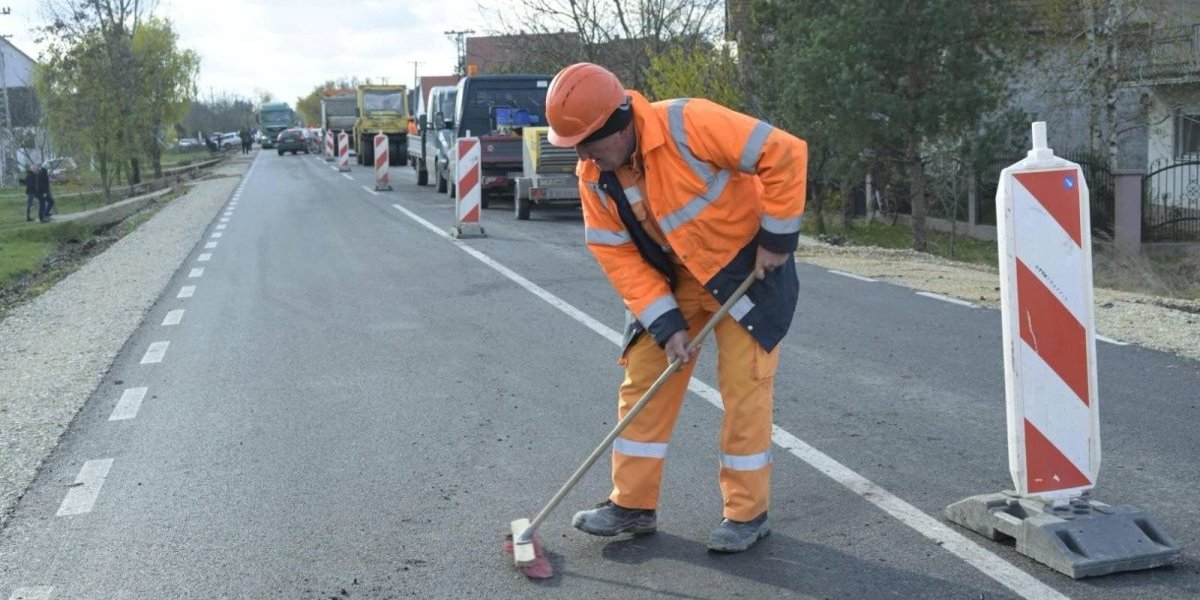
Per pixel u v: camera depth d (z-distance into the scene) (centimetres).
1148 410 655
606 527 466
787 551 454
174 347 932
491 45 4412
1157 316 959
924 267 1382
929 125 1912
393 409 708
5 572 463
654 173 418
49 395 773
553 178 2062
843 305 1062
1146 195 2139
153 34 4747
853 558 444
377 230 1908
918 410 671
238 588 439
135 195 4212
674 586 425
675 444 611
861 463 567
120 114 4050
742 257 430
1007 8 1905
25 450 637
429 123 3011
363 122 5084
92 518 524
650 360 456
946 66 1909
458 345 905
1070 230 427
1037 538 429
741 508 451
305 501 539
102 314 1126
